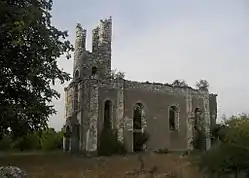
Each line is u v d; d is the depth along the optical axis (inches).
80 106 1888.5
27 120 1029.8
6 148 2207.2
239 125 1198.3
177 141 2015.3
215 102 2252.7
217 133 2025.1
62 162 1261.1
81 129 1836.9
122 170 1009.5
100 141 1814.7
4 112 972.6
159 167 1040.2
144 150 1915.6
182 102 2092.8
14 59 1051.9
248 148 766.5
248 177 749.9
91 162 1261.1
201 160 897.5
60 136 2544.3
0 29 932.0
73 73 2208.4
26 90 1087.0
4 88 1050.7
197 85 2219.5
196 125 2134.6
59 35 1172.5
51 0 1168.8
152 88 2022.6
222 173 784.9
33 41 1055.0
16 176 548.7
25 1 1074.7
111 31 2267.5
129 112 1921.8
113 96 1905.8
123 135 1867.6
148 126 1958.7
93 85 1867.6
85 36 2235.5
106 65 2192.4
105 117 1902.1
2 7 953.5
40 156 1582.2
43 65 1096.8
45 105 1099.3
